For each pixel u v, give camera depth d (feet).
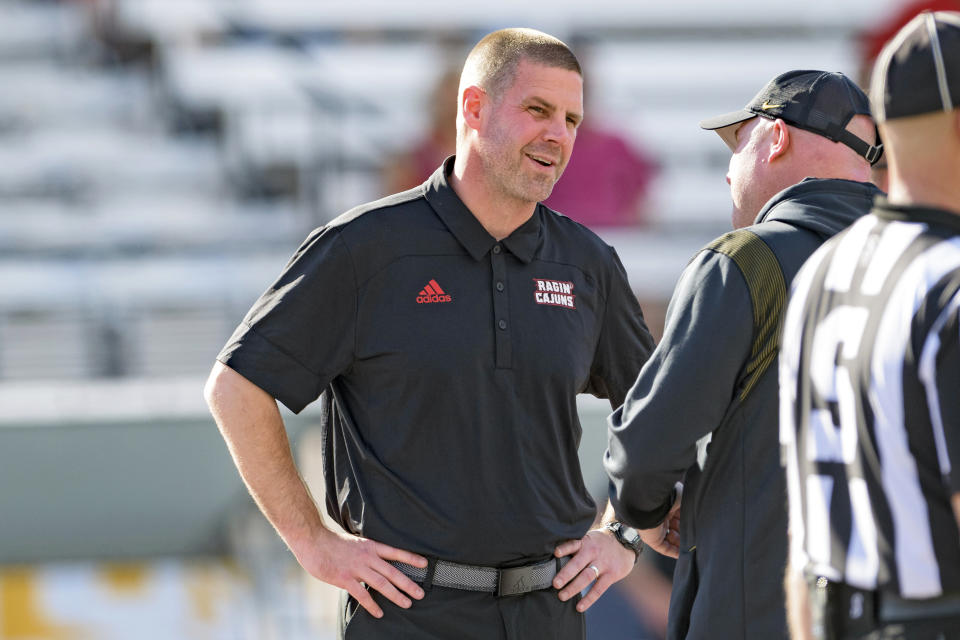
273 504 26.45
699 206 86.28
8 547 52.01
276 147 83.10
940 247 16.99
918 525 16.85
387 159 76.13
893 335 16.97
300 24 91.40
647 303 68.59
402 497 25.96
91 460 52.24
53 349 65.31
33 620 55.01
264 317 26.07
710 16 95.40
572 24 94.63
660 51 95.14
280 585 55.67
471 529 25.73
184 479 53.11
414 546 25.86
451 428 25.86
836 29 95.81
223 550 54.60
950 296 16.49
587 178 67.62
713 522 23.70
